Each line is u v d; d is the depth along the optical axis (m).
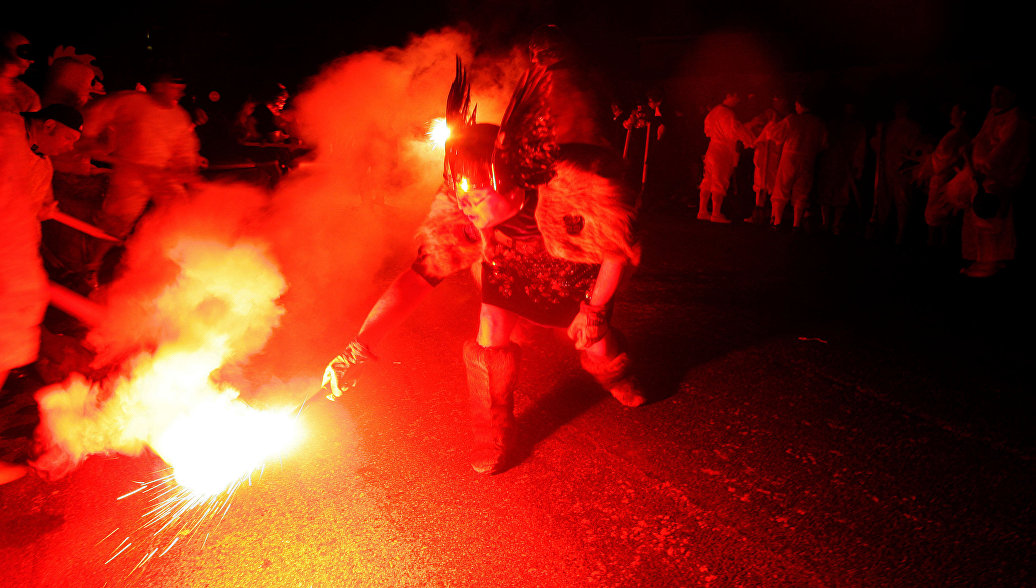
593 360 4.34
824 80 13.55
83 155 6.00
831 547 3.25
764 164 11.34
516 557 3.24
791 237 10.31
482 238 3.73
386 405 4.71
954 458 3.96
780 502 3.59
